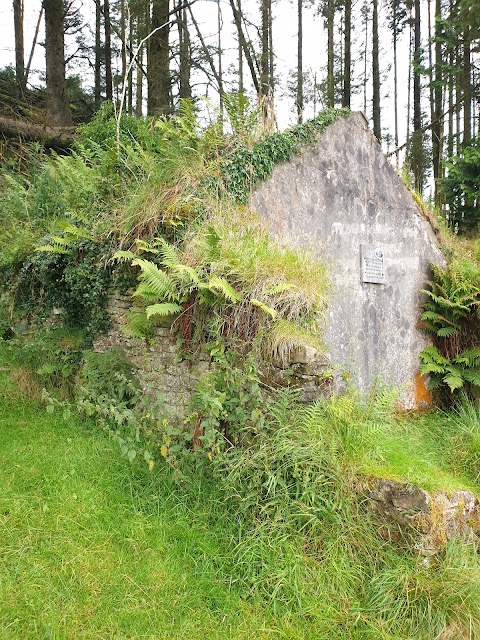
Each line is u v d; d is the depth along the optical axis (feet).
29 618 10.17
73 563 11.64
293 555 11.53
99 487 14.20
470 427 18.19
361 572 11.58
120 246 18.66
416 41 62.28
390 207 21.98
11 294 25.54
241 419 13.52
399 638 10.39
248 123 19.80
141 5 45.44
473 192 33.94
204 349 15.52
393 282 21.65
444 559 11.60
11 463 15.24
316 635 10.39
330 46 64.28
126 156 23.75
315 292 16.20
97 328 20.47
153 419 15.33
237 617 10.75
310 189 19.85
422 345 22.25
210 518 13.09
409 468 12.96
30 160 39.63
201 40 48.11
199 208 17.34
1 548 11.86
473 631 10.48
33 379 20.85
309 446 12.65
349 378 18.10
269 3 54.08
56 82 47.26
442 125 54.24
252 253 15.97
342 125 20.95
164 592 11.18
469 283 21.54
